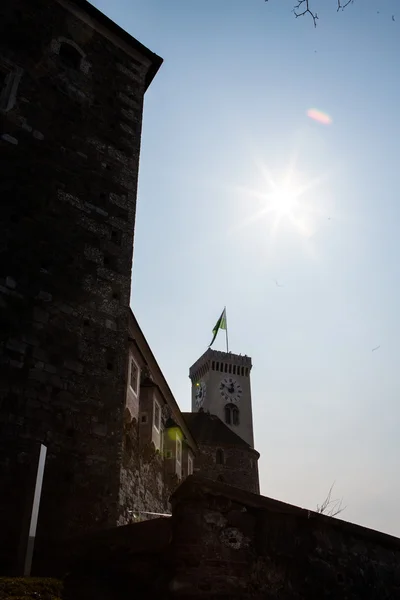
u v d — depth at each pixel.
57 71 16.47
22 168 14.09
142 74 19.66
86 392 12.73
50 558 9.77
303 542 9.26
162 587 8.38
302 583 8.88
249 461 50.28
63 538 10.75
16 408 11.33
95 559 9.43
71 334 13.12
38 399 11.77
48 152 14.93
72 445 11.90
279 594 8.56
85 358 13.12
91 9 18.34
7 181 13.62
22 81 15.28
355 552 9.77
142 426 22.27
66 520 11.02
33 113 15.09
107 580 8.95
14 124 14.48
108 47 18.81
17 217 13.39
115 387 13.41
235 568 8.42
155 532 9.28
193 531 8.56
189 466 34.03
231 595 8.17
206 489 8.96
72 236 14.38
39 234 13.64
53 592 7.27
